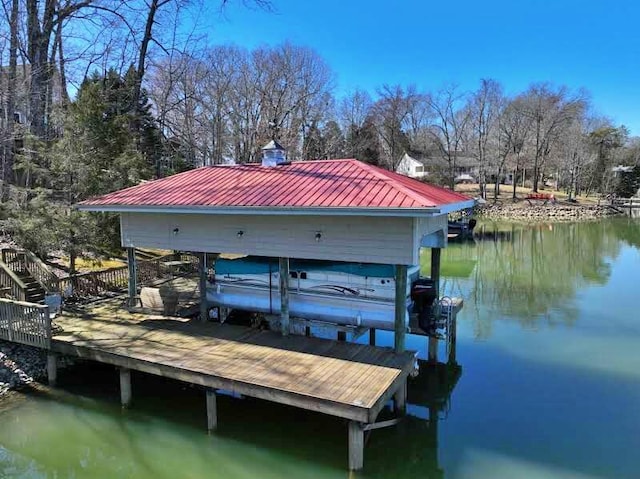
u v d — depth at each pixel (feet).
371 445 26.18
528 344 42.29
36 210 41.06
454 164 178.09
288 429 27.30
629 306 54.85
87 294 43.04
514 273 74.95
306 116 147.95
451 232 112.47
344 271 31.78
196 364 26.91
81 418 28.43
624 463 24.36
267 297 34.42
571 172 188.34
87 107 47.32
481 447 26.05
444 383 34.19
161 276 50.55
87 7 65.31
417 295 33.88
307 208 26.32
